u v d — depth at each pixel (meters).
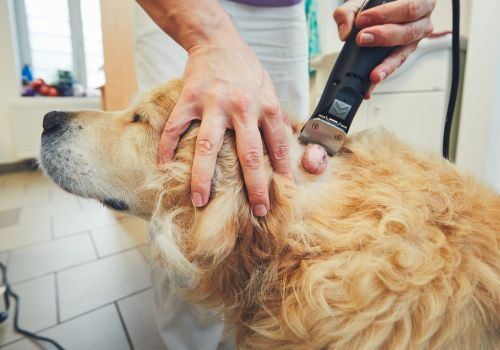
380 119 1.76
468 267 0.46
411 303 0.45
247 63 0.50
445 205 0.51
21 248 1.67
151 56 0.89
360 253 0.48
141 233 1.85
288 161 0.52
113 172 0.64
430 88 1.57
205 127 0.47
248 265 0.54
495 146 1.57
